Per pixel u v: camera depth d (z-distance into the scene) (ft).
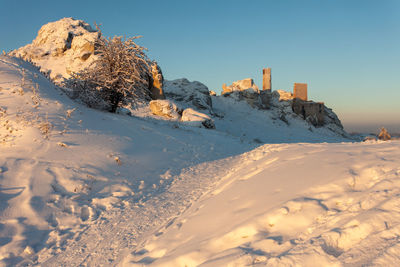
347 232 8.82
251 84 232.32
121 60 55.88
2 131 30.19
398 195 10.06
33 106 36.55
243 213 13.23
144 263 12.75
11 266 15.94
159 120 83.15
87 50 125.70
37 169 25.57
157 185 30.25
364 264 7.12
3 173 23.79
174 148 47.44
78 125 38.22
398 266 6.73
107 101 57.31
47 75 56.65
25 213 20.45
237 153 52.54
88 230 20.02
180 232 14.53
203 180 30.40
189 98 178.91
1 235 18.10
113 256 15.46
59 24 153.69
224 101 223.71
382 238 7.99
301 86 235.81
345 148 20.61
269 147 45.55
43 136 31.37
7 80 40.06
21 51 141.59
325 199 11.96
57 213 21.56
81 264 15.37
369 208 9.91
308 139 161.68
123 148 37.99
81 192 25.09
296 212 11.37
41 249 17.78
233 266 9.12
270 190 14.90
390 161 14.20
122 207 23.80
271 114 212.43
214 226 13.39
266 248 9.62
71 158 29.73
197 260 10.82
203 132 76.23
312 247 8.42
